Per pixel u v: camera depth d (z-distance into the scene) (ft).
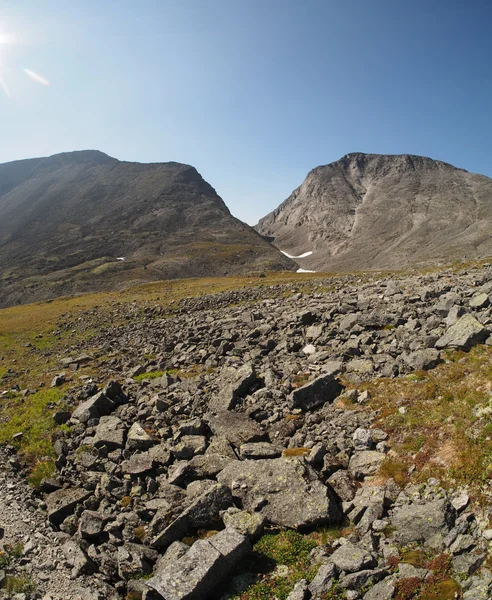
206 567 33.06
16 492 55.36
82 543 44.19
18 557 42.01
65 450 62.95
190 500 44.01
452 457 38.55
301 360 77.61
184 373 88.89
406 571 30.01
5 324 206.69
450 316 71.15
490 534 29.73
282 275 315.99
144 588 35.29
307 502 38.75
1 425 77.77
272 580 33.35
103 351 127.03
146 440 57.93
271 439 54.03
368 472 42.19
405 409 49.49
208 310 164.35
